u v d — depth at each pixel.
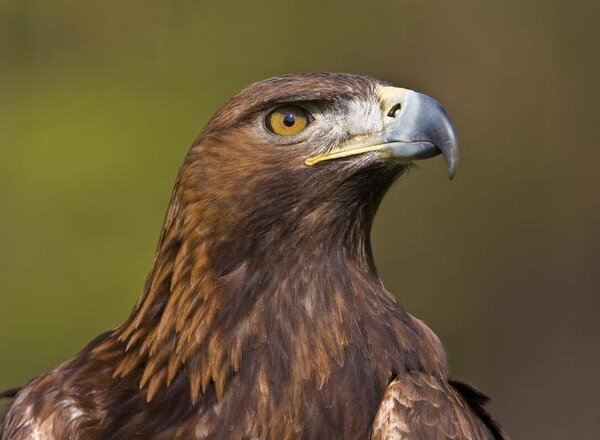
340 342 8.34
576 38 21.36
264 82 8.55
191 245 8.43
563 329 21.11
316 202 8.45
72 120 20.59
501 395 20.88
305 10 21.91
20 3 21.48
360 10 21.84
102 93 21.17
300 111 8.51
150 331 8.50
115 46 21.67
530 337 21.03
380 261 20.66
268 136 8.47
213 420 8.27
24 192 19.89
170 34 21.73
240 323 8.34
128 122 20.64
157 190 19.95
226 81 21.61
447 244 20.80
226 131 8.49
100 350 8.70
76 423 8.38
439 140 8.39
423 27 21.70
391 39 21.77
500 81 21.42
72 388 8.53
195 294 8.39
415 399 8.09
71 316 19.05
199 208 8.45
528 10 21.45
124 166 20.06
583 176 21.30
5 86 21.17
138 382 8.46
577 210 21.22
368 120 8.48
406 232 20.77
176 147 20.52
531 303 21.08
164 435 8.30
